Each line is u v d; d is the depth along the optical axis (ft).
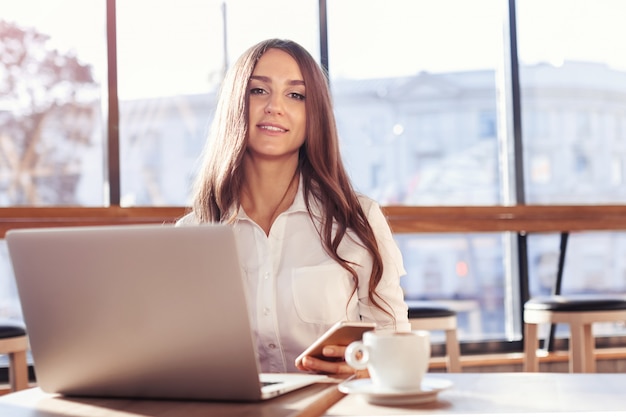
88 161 11.78
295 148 5.71
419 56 13.09
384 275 5.80
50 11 11.65
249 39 12.52
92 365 3.92
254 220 5.75
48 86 11.64
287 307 5.47
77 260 3.77
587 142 13.62
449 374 4.38
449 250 13.11
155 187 12.15
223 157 5.68
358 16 12.87
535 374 4.33
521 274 13.20
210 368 3.67
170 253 3.59
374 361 3.63
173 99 12.20
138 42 12.03
